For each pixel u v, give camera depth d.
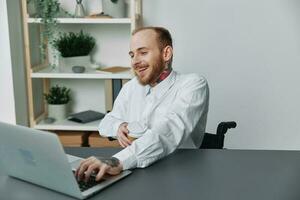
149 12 2.98
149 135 1.59
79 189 1.23
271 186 1.32
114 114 2.13
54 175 1.26
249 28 2.95
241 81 3.04
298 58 2.97
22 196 1.27
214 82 3.06
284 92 3.03
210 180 1.38
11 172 1.40
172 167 1.50
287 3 2.89
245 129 3.12
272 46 2.97
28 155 1.28
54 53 2.98
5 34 2.66
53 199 1.25
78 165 1.48
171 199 1.24
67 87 3.13
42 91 3.11
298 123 3.06
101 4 2.91
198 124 1.97
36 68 2.85
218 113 3.11
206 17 2.96
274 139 3.11
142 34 1.80
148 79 1.83
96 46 3.04
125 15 2.87
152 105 1.97
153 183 1.36
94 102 3.14
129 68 2.94
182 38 3.01
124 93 2.17
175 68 3.06
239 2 2.92
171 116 1.74
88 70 2.88
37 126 2.80
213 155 1.63
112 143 2.78
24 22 2.69
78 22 2.69
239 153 1.65
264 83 3.03
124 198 1.25
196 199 1.23
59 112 2.92
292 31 2.93
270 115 3.08
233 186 1.32
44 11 2.70
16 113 2.81
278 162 1.54
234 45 2.99
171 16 2.97
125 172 1.44
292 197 1.24
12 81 2.73
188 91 1.86
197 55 3.02
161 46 1.81
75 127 2.77
